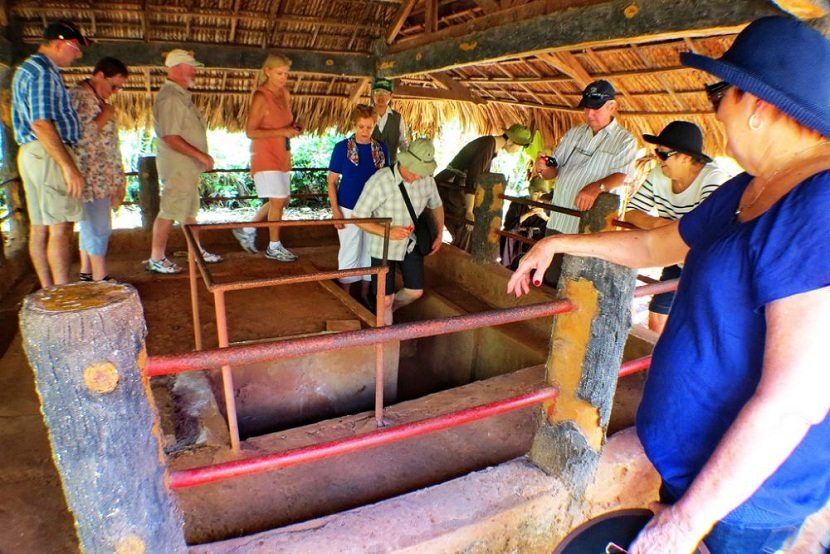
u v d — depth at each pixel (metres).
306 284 4.32
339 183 4.05
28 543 1.78
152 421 1.13
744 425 0.90
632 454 2.07
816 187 0.89
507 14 4.54
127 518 1.12
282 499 1.94
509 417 2.52
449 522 1.69
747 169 1.09
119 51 5.58
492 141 5.53
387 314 3.68
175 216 4.20
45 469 2.13
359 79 7.01
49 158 3.11
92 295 1.01
